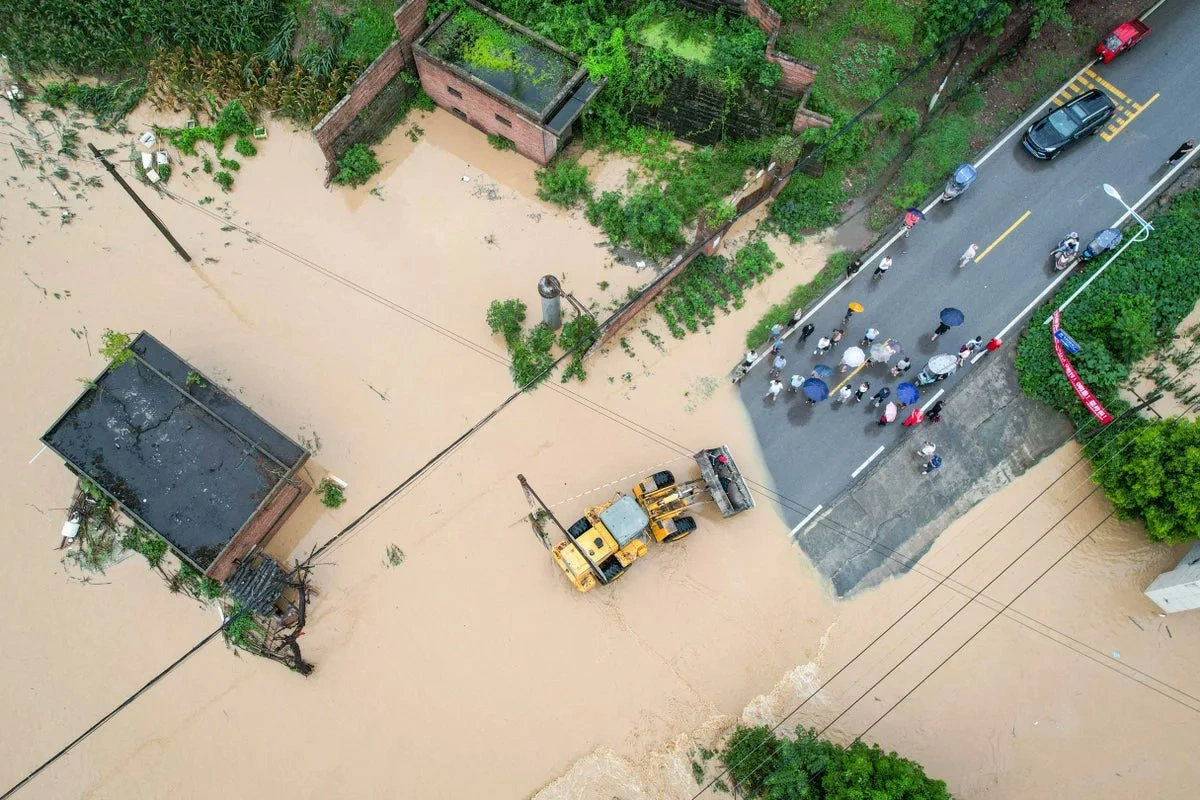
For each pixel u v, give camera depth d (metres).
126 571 27.98
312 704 26.70
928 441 29.81
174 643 27.23
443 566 28.19
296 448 27.67
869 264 32.12
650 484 27.80
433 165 33.94
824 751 24.05
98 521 28.36
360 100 32.12
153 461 27.22
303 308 31.47
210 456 27.33
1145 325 29.39
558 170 32.88
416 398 30.23
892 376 30.62
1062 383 29.64
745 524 28.83
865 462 29.61
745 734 26.02
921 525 28.88
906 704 26.77
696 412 30.22
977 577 28.22
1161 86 34.22
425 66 32.34
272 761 26.12
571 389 30.28
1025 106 34.22
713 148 33.62
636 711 26.69
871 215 32.75
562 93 31.41
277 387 30.25
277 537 28.44
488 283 31.88
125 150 33.94
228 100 34.50
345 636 27.39
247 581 27.02
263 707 26.66
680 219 31.86
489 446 29.58
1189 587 25.75
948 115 33.88
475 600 27.81
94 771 25.88
